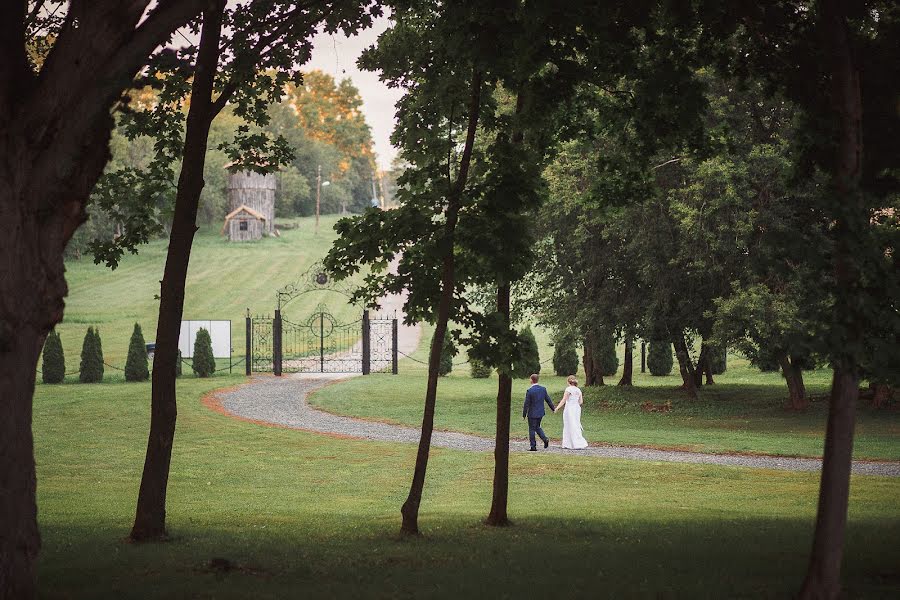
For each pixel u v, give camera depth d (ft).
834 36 27.53
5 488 24.52
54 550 37.17
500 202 41.86
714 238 92.32
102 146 27.53
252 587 29.04
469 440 88.02
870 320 25.29
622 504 55.98
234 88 44.96
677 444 81.92
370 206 45.03
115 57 25.12
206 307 253.85
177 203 40.57
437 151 44.73
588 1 39.96
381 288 46.85
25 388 25.04
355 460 76.28
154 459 40.55
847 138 27.27
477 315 44.60
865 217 25.61
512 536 42.83
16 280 24.54
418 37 45.29
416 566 33.96
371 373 156.46
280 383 140.36
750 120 95.55
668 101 45.83
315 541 40.81
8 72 24.52
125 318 234.58
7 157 24.32
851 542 38.40
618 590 28.35
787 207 89.66
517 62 41.24
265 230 380.37
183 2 25.93
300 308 253.85
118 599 26.73
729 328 91.86
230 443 85.15
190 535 42.37
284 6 45.52
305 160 510.58
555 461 73.92
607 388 129.29
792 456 75.97
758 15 39.19
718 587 28.66
